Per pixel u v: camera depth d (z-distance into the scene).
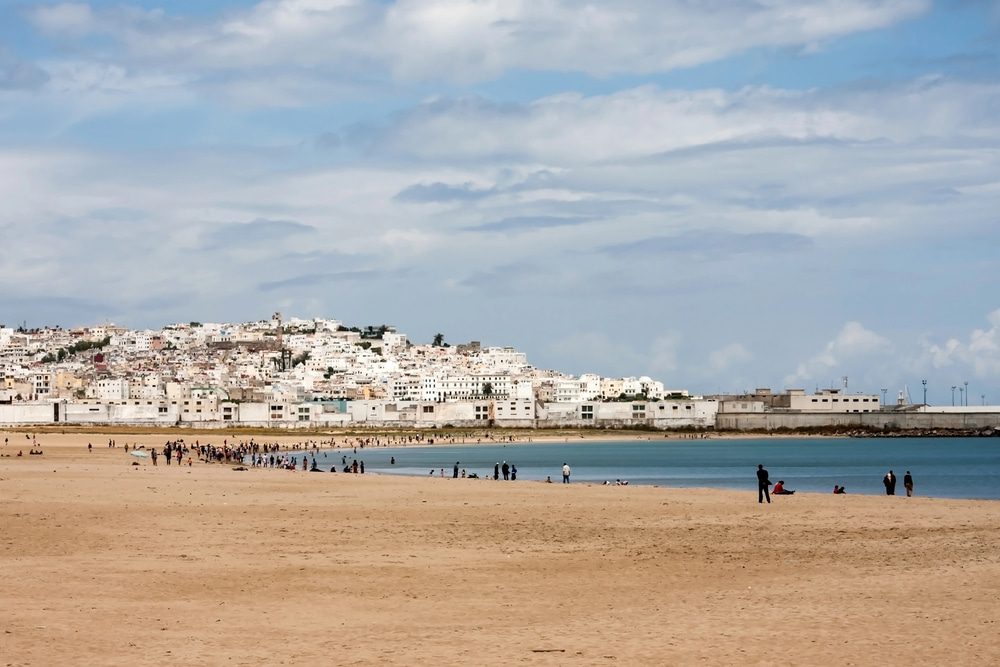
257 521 62.34
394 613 35.28
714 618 33.91
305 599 37.72
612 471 173.50
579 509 70.75
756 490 111.56
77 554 47.72
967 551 48.53
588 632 31.91
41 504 70.50
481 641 30.67
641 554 48.97
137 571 43.09
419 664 27.78
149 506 70.69
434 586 40.56
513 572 43.88
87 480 99.25
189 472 121.00
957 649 28.89
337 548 50.88
